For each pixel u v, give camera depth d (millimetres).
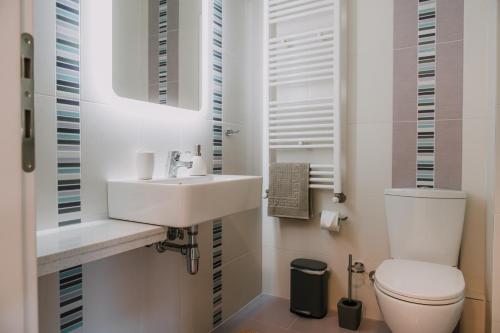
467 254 1789
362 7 2008
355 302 1980
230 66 2018
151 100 1498
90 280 1223
